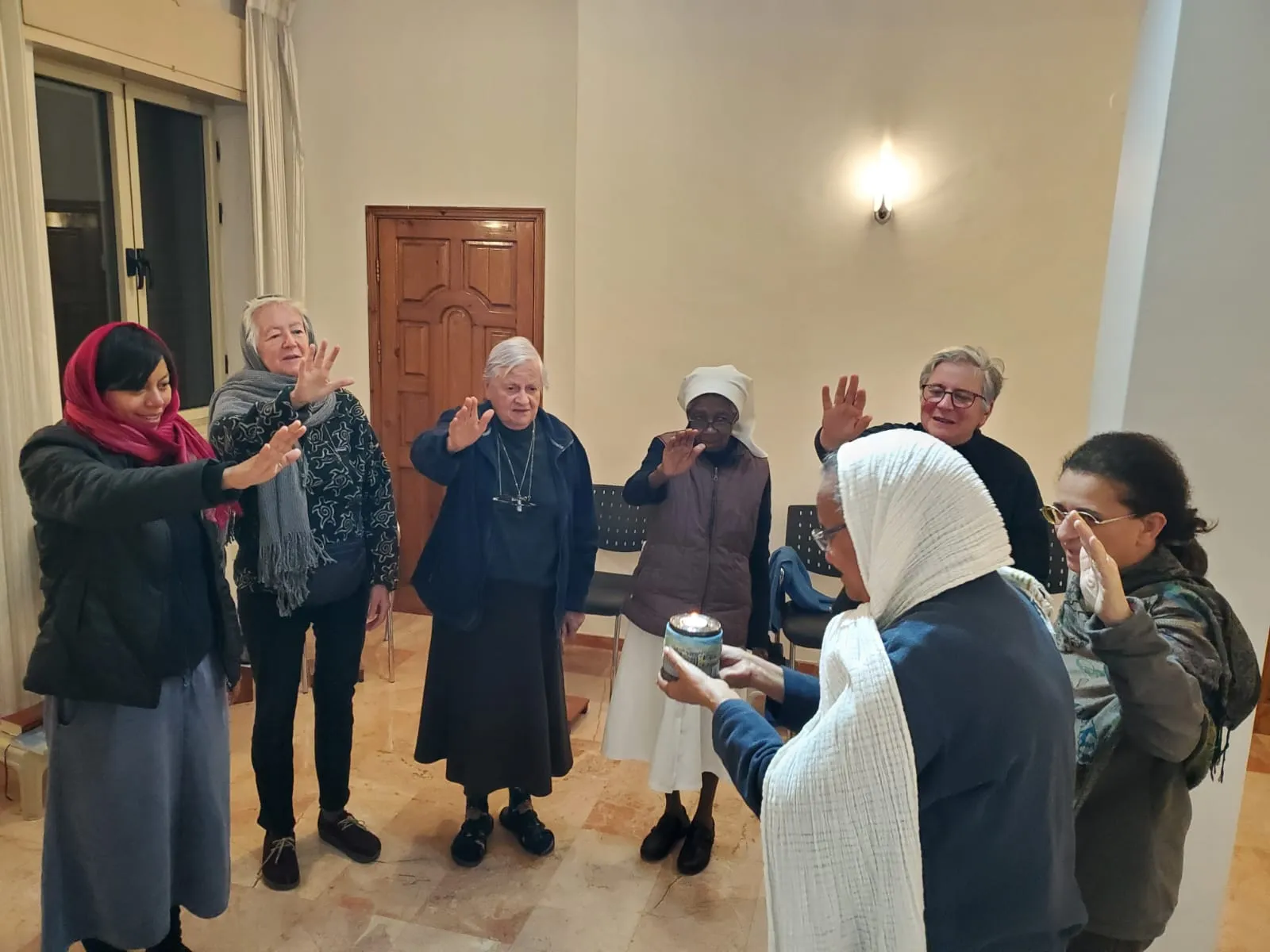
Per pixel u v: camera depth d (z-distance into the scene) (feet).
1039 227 10.70
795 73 11.06
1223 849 6.07
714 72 11.27
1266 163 5.50
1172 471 4.25
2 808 8.63
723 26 11.14
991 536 3.50
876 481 3.54
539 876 7.90
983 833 3.36
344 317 13.46
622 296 12.05
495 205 12.64
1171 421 5.84
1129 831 4.26
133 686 5.54
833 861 3.37
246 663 10.65
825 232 11.31
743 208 11.48
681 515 7.56
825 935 3.43
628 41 11.44
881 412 11.55
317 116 12.99
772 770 3.54
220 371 12.89
